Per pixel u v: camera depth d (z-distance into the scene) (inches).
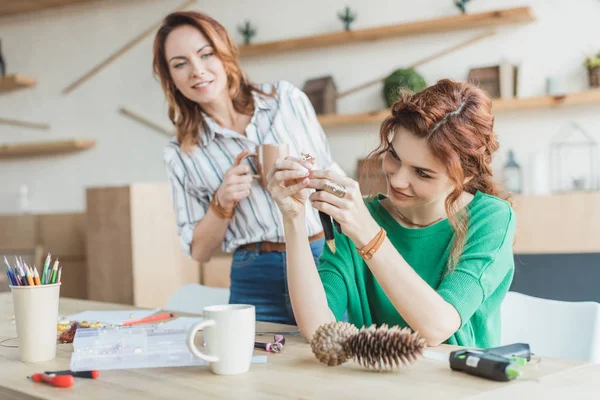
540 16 129.8
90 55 169.9
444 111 44.2
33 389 35.8
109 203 124.7
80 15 170.6
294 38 145.4
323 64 147.5
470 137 44.5
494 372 34.2
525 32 131.1
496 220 48.4
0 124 181.6
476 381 34.3
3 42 180.1
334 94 145.2
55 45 173.8
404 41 140.0
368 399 31.4
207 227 71.8
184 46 69.5
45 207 176.7
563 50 128.4
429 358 39.5
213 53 70.7
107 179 169.0
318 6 147.1
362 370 37.0
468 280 45.1
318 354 37.9
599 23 125.6
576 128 128.6
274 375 36.5
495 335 50.8
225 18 156.3
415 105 44.7
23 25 177.6
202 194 76.0
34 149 170.2
